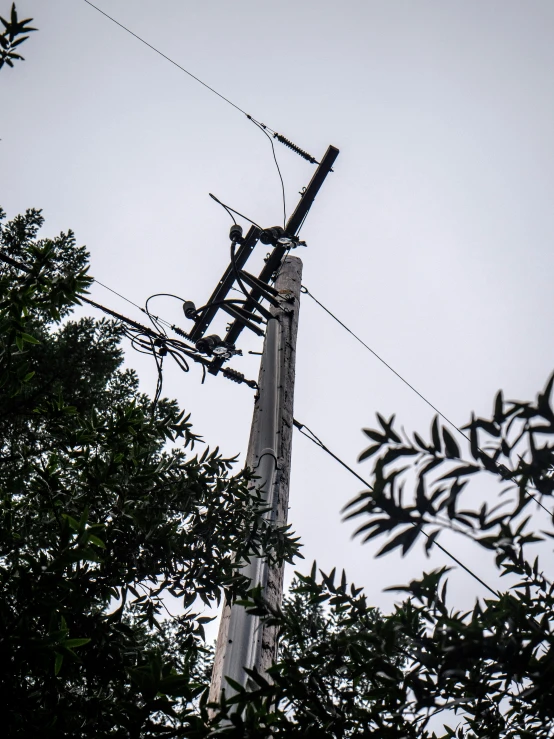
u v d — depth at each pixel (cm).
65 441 489
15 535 426
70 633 385
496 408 186
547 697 225
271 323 755
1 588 364
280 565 478
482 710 265
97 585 418
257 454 586
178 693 307
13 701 320
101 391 1427
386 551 184
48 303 488
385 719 261
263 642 431
